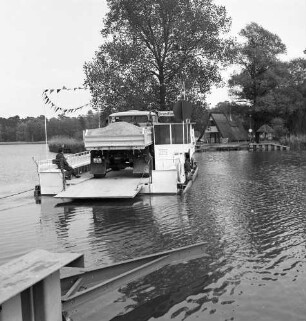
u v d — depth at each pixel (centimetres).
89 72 3353
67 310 681
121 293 744
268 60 6669
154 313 677
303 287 756
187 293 743
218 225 1212
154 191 1773
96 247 1025
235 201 1602
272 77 6544
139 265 860
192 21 3266
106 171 2000
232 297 724
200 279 799
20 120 18375
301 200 1599
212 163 3684
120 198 1688
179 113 2008
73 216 1388
